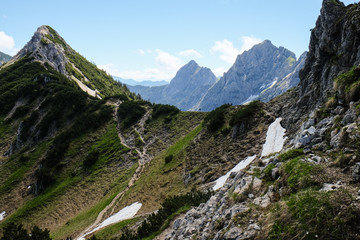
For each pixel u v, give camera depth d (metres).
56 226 63.28
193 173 47.44
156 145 92.12
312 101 37.34
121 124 118.12
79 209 68.62
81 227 52.97
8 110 145.88
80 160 97.69
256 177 17.36
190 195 33.00
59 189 80.69
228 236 12.41
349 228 8.93
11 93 153.50
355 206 9.41
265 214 12.58
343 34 34.03
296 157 15.57
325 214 9.69
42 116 130.62
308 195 11.01
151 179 59.47
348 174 11.74
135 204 50.53
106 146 101.50
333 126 16.89
